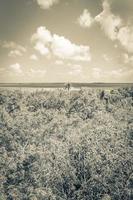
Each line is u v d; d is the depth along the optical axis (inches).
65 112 404.5
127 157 286.7
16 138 348.5
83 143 310.2
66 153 297.6
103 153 289.7
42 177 267.7
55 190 260.4
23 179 276.8
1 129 363.3
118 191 253.3
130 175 264.4
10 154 316.8
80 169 281.1
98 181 259.6
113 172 267.6
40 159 287.9
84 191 259.3
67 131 349.1
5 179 280.4
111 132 335.3
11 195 259.6
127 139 326.0
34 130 357.7
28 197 253.9
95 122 371.6
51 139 335.3
